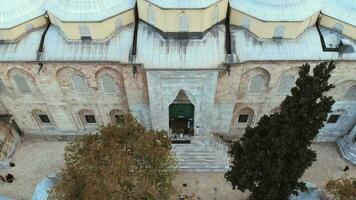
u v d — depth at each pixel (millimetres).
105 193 32469
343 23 43281
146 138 36188
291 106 33844
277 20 41438
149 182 35125
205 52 42375
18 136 53281
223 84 45156
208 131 50469
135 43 42938
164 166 37312
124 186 33969
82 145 37750
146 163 36219
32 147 53094
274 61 42406
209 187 48531
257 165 37312
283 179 36938
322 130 52656
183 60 41938
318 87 32188
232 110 49000
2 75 45125
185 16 40938
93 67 43500
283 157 35938
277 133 35281
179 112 49625
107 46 43219
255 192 39781
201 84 43812
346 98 48281
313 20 44312
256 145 37219
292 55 42719
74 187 33844
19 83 46562
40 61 42656
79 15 41688
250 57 42438
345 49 42844
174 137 50625
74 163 35500
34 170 50531
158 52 42375
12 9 43219
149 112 49312
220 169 49938
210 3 40188
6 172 50344
